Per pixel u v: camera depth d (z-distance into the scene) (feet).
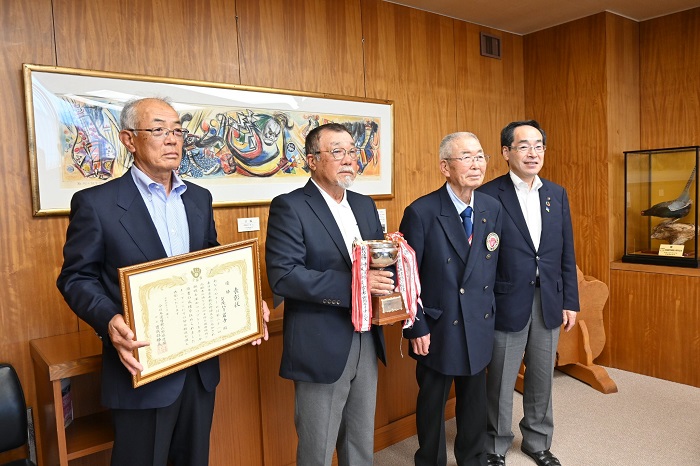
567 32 12.42
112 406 4.97
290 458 7.70
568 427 9.24
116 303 4.95
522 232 7.68
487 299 7.07
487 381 8.02
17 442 5.97
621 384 11.20
